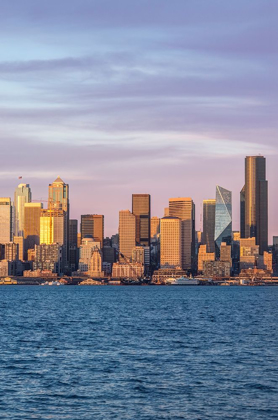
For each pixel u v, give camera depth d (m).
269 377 104.56
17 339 159.75
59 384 99.38
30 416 81.44
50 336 167.38
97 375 106.50
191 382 100.75
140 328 191.50
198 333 174.75
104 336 167.12
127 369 112.00
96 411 83.81
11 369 112.06
